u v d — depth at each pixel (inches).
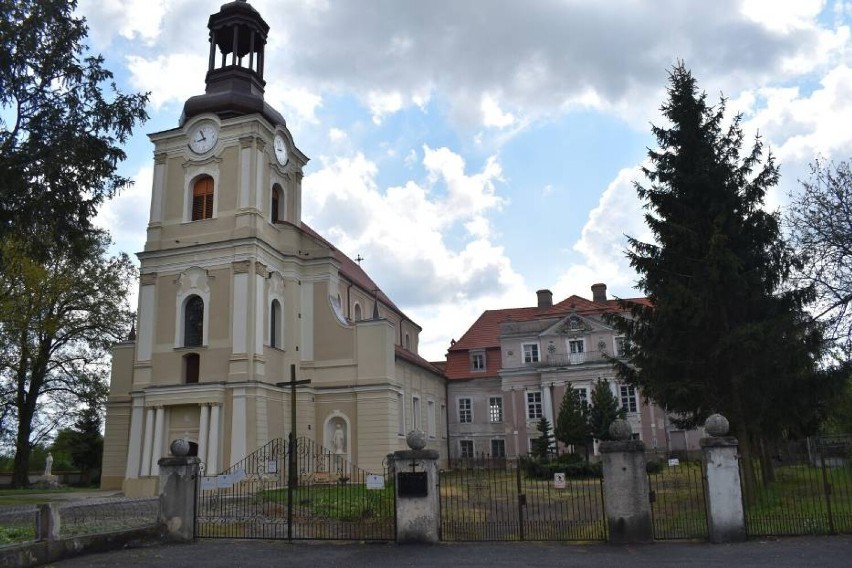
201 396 1327.5
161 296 1448.1
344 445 1476.4
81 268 1700.3
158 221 1481.3
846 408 1218.6
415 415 2054.6
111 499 1160.2
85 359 1769.2
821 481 1018.7
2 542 570.9
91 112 788.6
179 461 659.4
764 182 868.6
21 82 753.6
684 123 895.7
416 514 607.2
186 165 1496.1
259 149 1475.1
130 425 1386.6
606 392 1733.5
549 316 2363.4
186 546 618.5
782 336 790.5
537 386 2311.8
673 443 2146.9
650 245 887.7
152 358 1416.1
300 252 1593.3
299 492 907.4
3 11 741.3
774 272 857.5
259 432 1321.4
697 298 812.6
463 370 2461.9
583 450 1921.8
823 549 521.7
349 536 658.2
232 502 911.7
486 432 2368.4
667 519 702.5
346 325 1528.1
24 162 746.2
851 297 1016.2
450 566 498.9
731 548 539.8
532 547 571.5
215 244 1414.9
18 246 860.0
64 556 557.9
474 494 1085.1
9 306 1467.8
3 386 1705.2
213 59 1574.8
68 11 776.3
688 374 855.7
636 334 901.8
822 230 1052.5
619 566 484.1
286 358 1485.0
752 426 807.7
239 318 1366.9
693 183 872.3
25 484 1686.8
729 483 578.9
